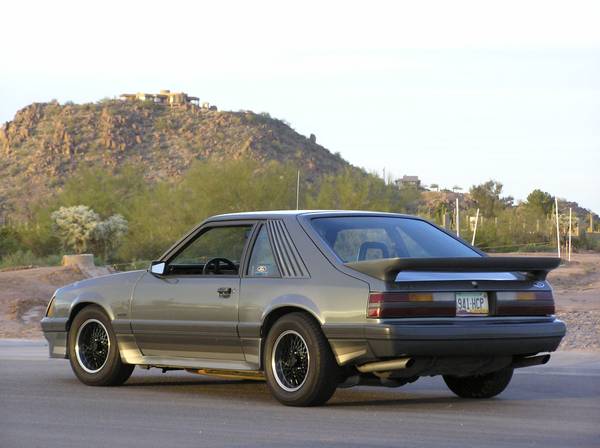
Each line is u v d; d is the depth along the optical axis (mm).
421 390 12539
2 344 19375
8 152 199250
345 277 10695
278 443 8820
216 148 194125
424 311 10484
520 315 11047
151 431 9469
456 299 10672
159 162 190875
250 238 11711
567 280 42250
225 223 12070
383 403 11320
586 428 9578
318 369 10672
